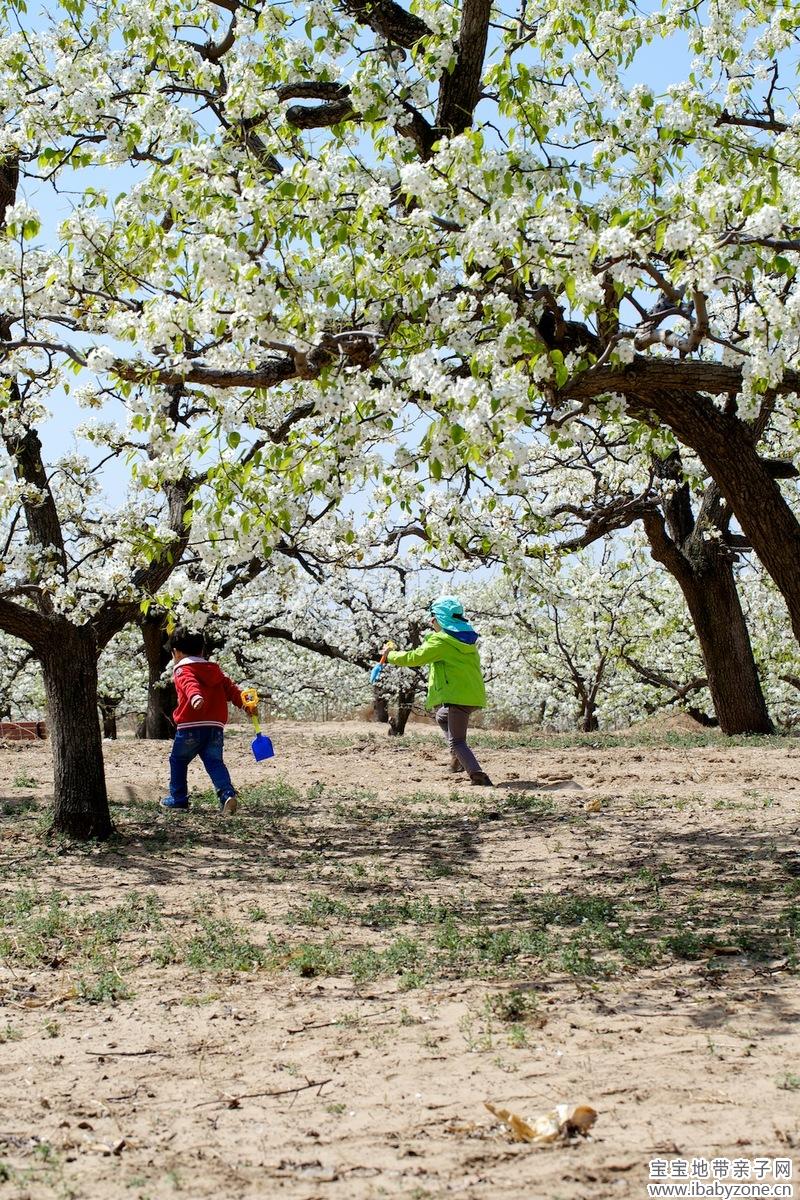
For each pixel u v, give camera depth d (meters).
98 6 9.86
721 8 9.34
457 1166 3.54
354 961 5.93
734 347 6.28
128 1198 3.39
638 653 27.86
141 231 7.32
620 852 9.00
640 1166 3.46
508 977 5.62
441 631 13.10
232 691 11.44
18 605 9.95
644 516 17.23
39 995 5.58
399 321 6.80
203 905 7.46
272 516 6.95
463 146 6.15
